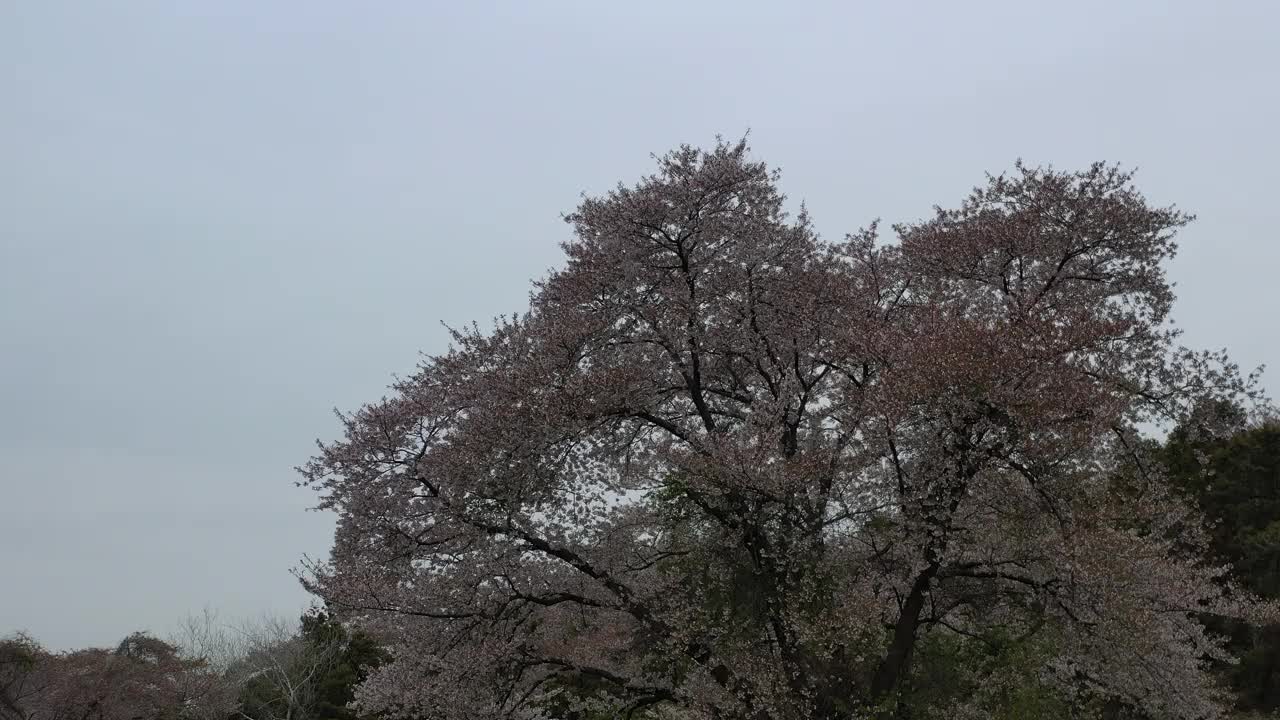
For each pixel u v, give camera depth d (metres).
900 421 13.91
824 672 14.64
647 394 16.83
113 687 32.19
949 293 17.33
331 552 16.08
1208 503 30.64
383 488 16.05
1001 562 14.51
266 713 32.84
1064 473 13.88
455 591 15.65
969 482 14.04
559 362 16.02
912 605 15.05
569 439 15.98
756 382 17.91
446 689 15.33
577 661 16.72
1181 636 16.27
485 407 15.61
